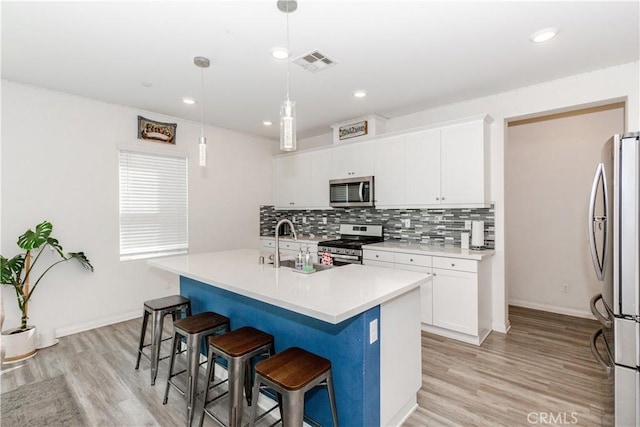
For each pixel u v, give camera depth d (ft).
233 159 16.08
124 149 12.22
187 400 6.48
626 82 8.83
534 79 9.84
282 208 17.57
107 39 7.41
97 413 6.71
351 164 14.20
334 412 5.35
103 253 11.73
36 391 7.48
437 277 10.53
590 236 6.42
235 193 16.20
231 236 16.01
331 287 5.98
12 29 6.97
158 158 13.32
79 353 9.43
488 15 6.55
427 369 8.42
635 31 7.14
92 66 8.82
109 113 11.85
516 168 13.76
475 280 9.78
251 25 6.86
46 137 10.48
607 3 6.17
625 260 5.29
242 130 16.07
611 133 11.71
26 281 9.61
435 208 12.10
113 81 9.86
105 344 10.07
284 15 6.49
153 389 7.60
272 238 16.75
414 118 13.20
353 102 11.88
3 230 9.75
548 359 8.94
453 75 9.51
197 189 14.61
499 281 11.06
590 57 8.43
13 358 8.87
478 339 9.86
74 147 11.05
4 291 9.70
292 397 4.68
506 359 8.95
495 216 11.16
